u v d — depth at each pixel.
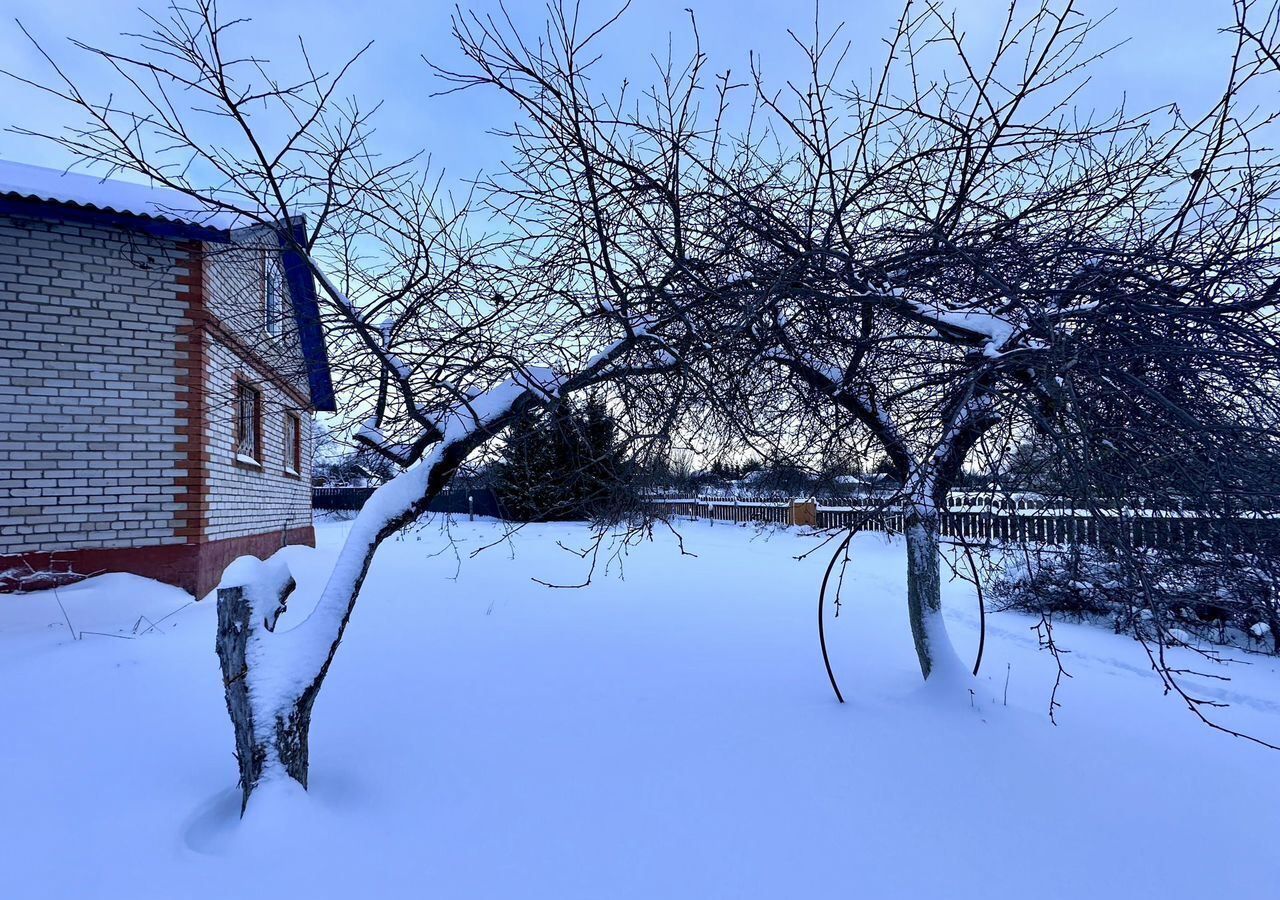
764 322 2.97
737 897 2.01
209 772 2.78
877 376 3.32
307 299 3.20
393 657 4.61
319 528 19.12
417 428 3.43
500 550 12.36
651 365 3.23
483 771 2.83
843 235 2.72
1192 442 2.29
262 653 2.52
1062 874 2.14
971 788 2.69
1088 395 2.44
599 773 2.81
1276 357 2.12
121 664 4.29
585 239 2.93
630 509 4.19
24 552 6.00
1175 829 2.41
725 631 5.41
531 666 4.39
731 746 3.08
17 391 6.03
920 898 2.01
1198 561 2.58
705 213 2.82
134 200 6.23
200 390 6.77
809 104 2.67
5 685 3.88
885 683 3.93
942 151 2.61
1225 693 3.85
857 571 8.95
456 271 2.99
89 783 2.68
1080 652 4.74
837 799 2.60
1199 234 2.48
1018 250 2.63
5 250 6.02
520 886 2.04
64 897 1.95
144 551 6.48
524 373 2.93
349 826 2.36
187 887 2.00
